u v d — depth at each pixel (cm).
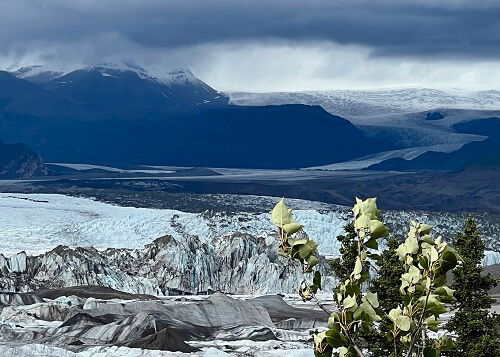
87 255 15662
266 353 8531
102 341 9531
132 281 15525
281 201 979
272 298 13725
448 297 993
